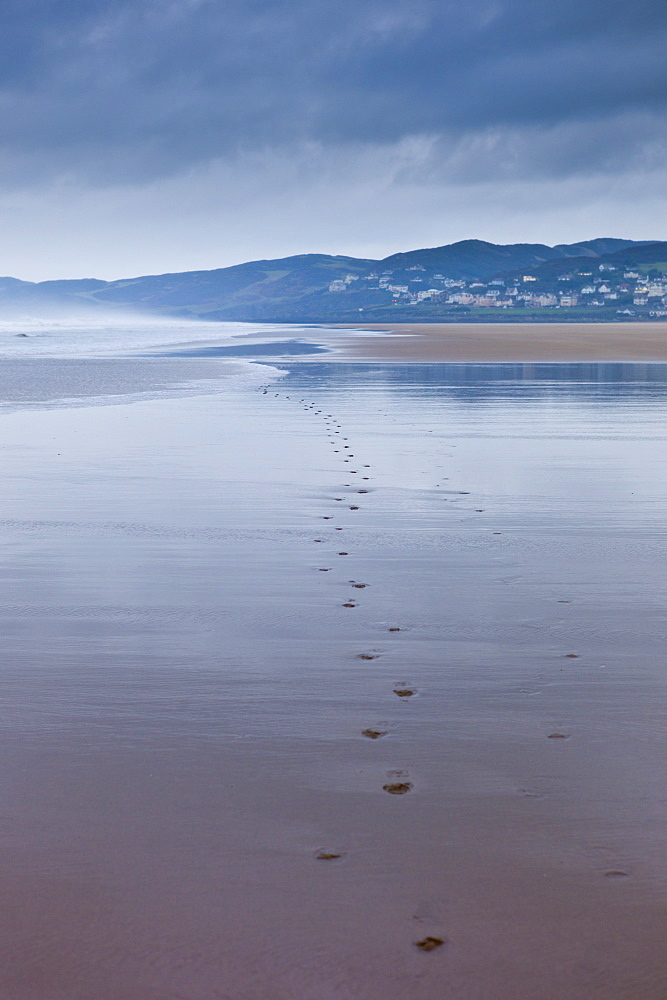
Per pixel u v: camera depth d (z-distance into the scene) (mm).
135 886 2887
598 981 2484
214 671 4941
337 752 3881
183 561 7535
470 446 14867
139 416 19734
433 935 2656
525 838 3160
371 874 2941
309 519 9250
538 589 6668
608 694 4582
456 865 2992
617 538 8391
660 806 3393
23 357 49344
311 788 3543
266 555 7734
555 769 3707
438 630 5676
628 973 2512
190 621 5891
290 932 2668
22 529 8781
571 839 3152
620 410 21109
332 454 13945
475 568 7281
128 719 4273
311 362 44031
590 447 14734
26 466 12727
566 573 7133
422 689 4656
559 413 20422
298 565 7391
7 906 2795
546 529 8781
